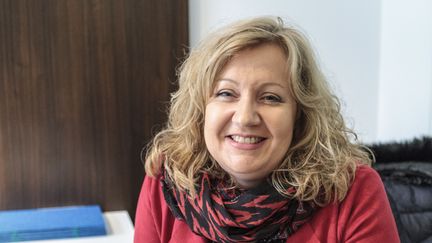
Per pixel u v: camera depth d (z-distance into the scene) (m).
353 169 1.01
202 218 1.03
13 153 1.75
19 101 1.72
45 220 1.64
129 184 1.86
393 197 1.28
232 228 0.99
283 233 0.99
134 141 1.83
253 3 1.85
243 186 1.03
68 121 1.77
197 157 1.07
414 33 1.82
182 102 1.08
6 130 1.73
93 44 1.74
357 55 1.99
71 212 1.74
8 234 1.52
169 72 1.82
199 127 1.06
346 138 1.06
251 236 0.98
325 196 0.99
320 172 0.98
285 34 0.94
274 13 1.87
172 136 1.14
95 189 1.84
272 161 0.95
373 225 0.97
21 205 1.78
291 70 0.92
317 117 0.99
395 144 1.43
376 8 1.98
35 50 1.70
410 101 1.86
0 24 1.66
